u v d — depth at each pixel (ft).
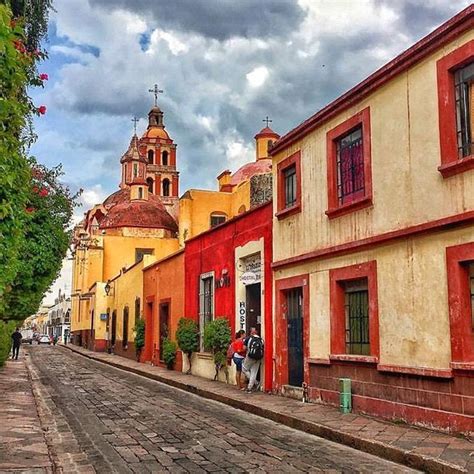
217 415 40.98
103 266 164.76
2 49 19.22
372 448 28.37
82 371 84.84
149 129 246.27
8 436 30.73
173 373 73.10
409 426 32.53
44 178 51.52
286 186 50.24
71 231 57.06
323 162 43.52
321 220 43.27
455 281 30.07
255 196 95.91
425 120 32.94
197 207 122.52
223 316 61.46
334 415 36.81
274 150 51.01
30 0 31.78
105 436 32.86
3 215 20.57
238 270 58.18
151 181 237.45
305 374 44.24
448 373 29.94
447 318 30.50
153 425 36.55
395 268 34.73
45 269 47.70
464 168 29.89
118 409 43.96
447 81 31.55
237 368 54.08
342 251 39.96
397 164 35.04
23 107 22.56
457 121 31.27
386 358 35.04
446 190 31.07
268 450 28.99
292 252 47.34
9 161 21.66
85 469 25.43
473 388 28.66
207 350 66.85
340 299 40.86
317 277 43.39
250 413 41.91
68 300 276.00
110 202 208.33
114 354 128.36
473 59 30.25
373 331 36.35
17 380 65.16
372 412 36.17
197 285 70.49
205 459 26.91
